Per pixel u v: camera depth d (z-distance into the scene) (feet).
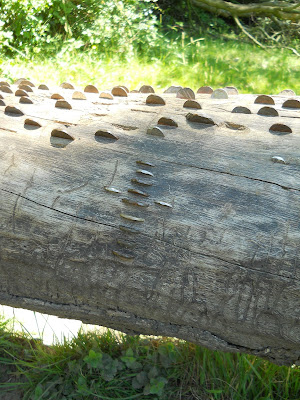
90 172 1.92
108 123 2.07
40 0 6.29
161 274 1.79
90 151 1.97
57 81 5.65
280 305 1.69
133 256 1.80
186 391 2.42
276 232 1.68
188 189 1.82
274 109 1.98
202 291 1.76
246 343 1.86
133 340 2.60
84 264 1.87
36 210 1.91
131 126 2.04
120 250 1.82
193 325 1.87
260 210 1.72
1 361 2.56
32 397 2.39
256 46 9.30
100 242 1.84
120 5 7.18
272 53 8.60
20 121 2.14
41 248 1.91
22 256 1.95
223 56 7.79
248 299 1.72
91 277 1.88
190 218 1.77
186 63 6.84
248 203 1.74
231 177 1.81
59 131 2.02
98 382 2.43
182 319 1.86
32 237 1.92
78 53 6.49
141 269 1.81
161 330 1.96
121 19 7.16
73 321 2.98
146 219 1.80
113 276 1.85
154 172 1.87
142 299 1.85
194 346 2.57
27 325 2.91
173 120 2.00
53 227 1.89
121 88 2.29
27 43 6.37
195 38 9.15
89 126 2.07
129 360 2.47
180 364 2.50
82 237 1.86
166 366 2.48
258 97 2.11
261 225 1.70
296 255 1.65
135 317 1.98
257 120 1.97
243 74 6.86
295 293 1.66
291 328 1.71
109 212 1.84
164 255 1.78
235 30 10.67
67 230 1.87
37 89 2.43
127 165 1.90
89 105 2.20
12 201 1.94
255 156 1.84
